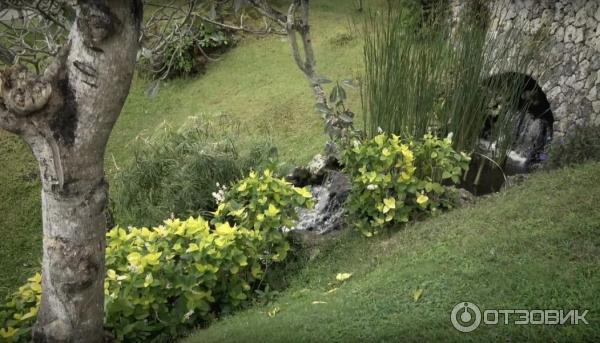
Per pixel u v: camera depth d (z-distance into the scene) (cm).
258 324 290
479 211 368
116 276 312
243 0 286
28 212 625
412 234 368
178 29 300
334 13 901
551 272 263
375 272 329
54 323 246
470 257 300
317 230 445
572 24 500
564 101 503
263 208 382
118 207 528
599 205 320
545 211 332
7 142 722
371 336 246
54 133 215
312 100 713
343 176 466
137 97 809
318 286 354
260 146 524
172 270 319
